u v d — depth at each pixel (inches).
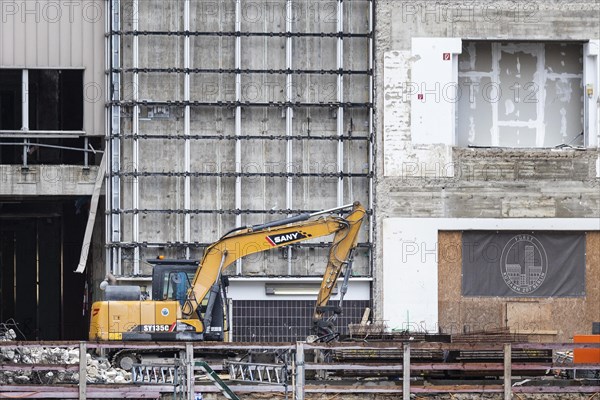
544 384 3973.9
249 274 5113.2
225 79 5113.2
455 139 5187.0
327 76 5152.6
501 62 5280.5
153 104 5068.9
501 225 5177.2
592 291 5241.1
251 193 5132.9
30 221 6220.5
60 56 5064.0
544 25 5187.0
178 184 5098.4
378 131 5128.0
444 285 5162.4
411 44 5137.8
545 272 5216.5
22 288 6250.0
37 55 5059.1
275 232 4534.9
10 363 3639.3
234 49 5108.3
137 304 4431.6
